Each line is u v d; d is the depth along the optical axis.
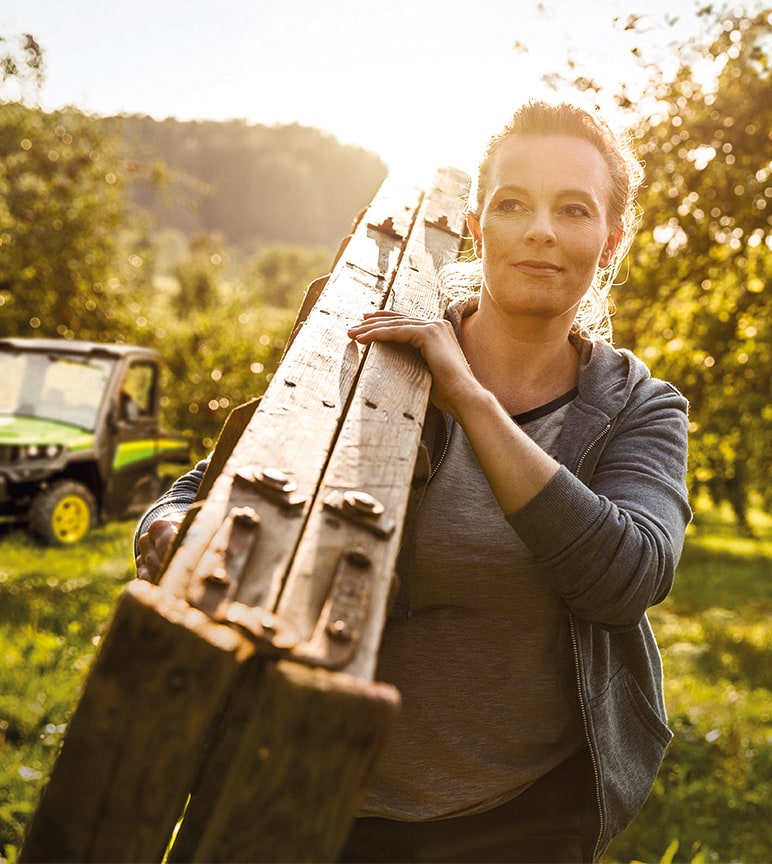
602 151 1.50
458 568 1.46
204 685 0.71
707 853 3.40
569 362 1.60
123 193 16.28
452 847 1.54
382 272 1.62
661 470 1.44
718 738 5.32
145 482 12.03
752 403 9.98
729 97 5.93
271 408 1.07
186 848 1.00
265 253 76.94
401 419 1.12
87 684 0.72
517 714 1.52
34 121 14.82
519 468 1.20
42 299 15.12
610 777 1.53
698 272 6.85
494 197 1.47
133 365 11.81
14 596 7.33
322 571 0.85
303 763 0.71
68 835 0.73
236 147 172.88
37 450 10.27
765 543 27.09
